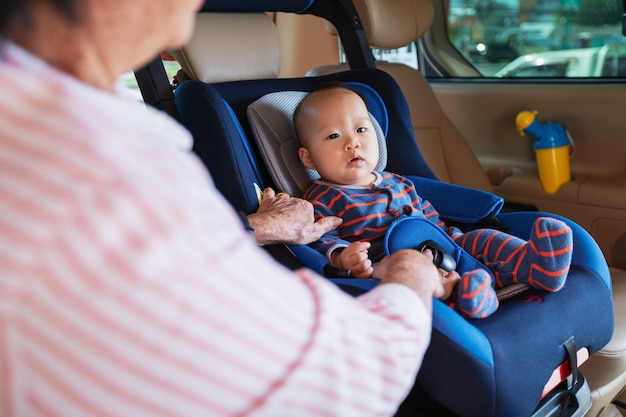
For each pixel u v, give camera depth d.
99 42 0.58
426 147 2.33
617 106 2.20
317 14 1.98
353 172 1.57
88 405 0.52
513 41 2.48
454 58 2.68
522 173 2.46
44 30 0.55
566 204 2.29
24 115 0.50
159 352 0.52
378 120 1.79
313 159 1.61
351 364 0.62
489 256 1.43
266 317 0.56
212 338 0.53
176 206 0.52
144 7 0.58
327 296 0.63
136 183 0.50
